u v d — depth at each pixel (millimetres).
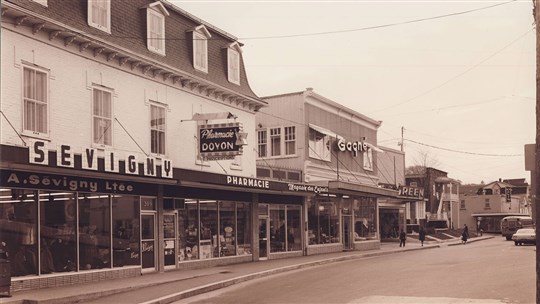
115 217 20344
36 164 15500
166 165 20656
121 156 18656
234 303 14922
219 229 26750
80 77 19047
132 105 21453
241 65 29688
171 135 23531
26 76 17016
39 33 17438
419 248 44125
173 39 24391
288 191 29578
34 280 16688
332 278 19984
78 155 16938
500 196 96438
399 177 56906
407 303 13508
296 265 26281
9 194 16359
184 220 24453
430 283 17188
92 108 19469
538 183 10125
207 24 26922
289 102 35188
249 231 29062
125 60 20922
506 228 60125
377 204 43844
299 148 34625
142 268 21594
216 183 23797
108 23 20531
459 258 27938
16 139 16375
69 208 18344
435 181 75125
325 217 36500
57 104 18031
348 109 39750
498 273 19375
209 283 19000
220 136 23922
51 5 18266
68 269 18125
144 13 22625
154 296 16141
